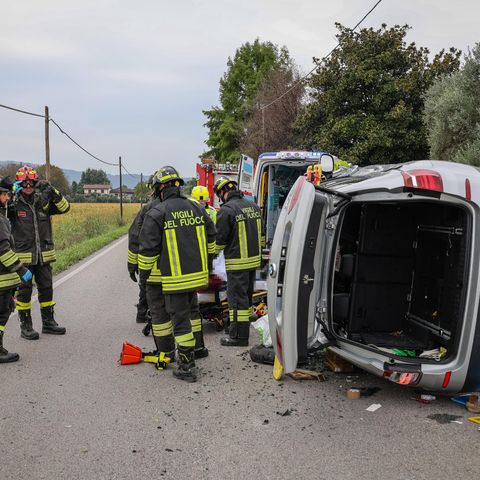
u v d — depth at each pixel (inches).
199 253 191.9
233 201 234.2
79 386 184.9
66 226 1080.2
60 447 138.7
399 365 159.9
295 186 165.9
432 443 140.5
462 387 161.2
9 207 239.0
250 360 216.1
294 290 157.9
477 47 451.2
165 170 194.4
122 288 389.4
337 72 676.1
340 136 652.7
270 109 1088.8
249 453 135.5
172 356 209.5
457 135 466.0
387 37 641.6
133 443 141.2
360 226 190.7
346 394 176.6
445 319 171.0
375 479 122.5
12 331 261.1
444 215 172.6
